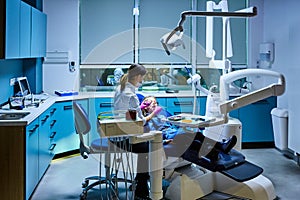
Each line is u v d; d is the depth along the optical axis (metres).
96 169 4.51
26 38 4.03
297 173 4.39
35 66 5.16
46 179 4.14
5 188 3.16
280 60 5.41
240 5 6.04
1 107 3.98
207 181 3.61
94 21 5.72
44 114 4.00
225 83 3.88
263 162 4.86
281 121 5.10
